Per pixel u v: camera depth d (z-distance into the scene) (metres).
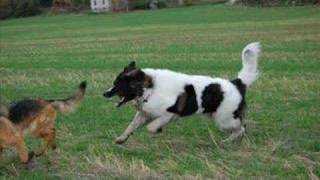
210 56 24.72
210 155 9.25
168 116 9.62
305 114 12.24
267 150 9.49
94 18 69.06
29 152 8.95
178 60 23.56
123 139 9.92
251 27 42.75
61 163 8.97
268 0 68.12
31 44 37.00
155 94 9.50
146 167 8.52
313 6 62.59
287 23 44.56
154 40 35.81
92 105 13.73
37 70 21.94
